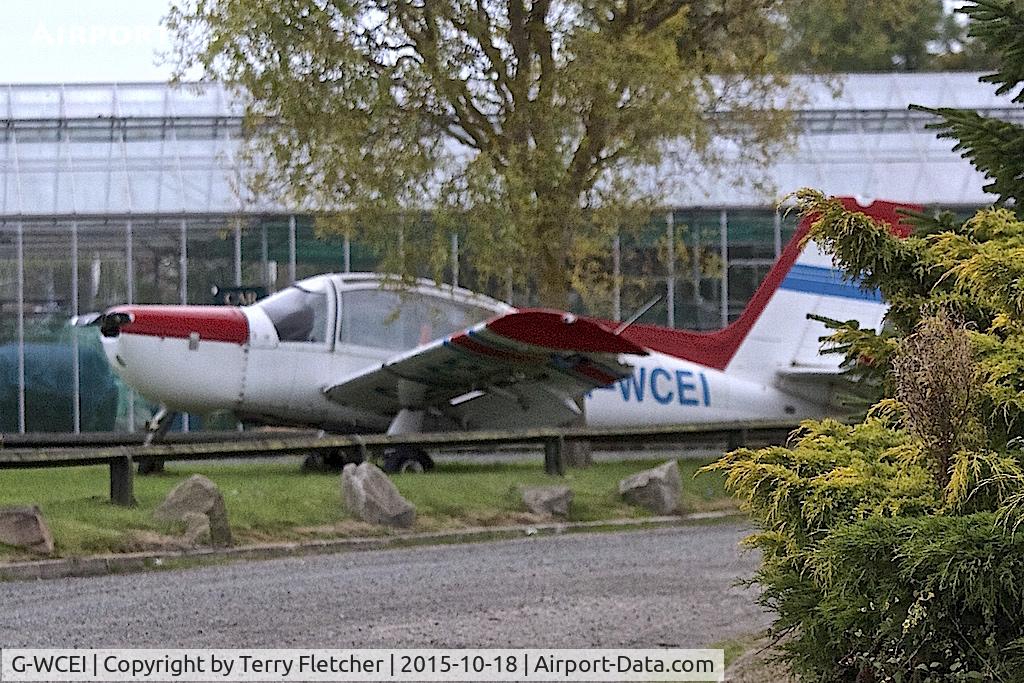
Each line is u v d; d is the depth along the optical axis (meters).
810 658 14.88
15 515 25.70
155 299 64.38
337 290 48.50
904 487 13.95
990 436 13.55
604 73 44.59
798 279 55.81
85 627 19.84
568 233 47.56
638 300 66.50
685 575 26.19
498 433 38.50
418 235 46.50
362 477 31.81
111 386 63.75
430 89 45.97
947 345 13.49
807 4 51.31
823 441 15.26
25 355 63.31
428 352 43.75
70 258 63.97
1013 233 14.80
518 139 46.78
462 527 32.28
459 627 20.34
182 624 20.17
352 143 44.53
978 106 76.00
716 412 54.41
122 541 26.80
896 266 16.19
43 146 67.00
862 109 75.06
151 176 65.94
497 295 61.75
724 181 67.25
